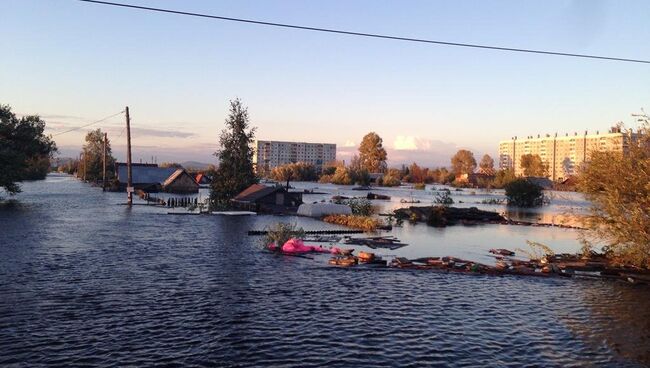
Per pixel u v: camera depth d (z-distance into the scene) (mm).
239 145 71812
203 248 31828
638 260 25281
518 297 21141
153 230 40656
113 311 17641
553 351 14750
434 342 15258
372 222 45594
